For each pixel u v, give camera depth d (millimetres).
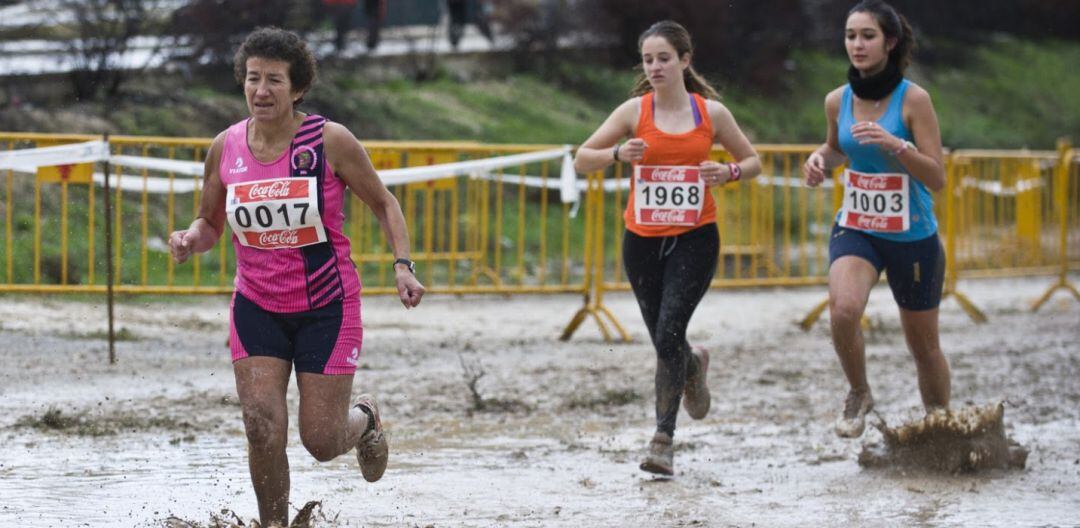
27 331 33062
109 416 23578
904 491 19188
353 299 14805
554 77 80562
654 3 81812
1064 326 41906
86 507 17172
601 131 21250
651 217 20812
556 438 23094
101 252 42250
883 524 17203
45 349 30719
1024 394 28297
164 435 22219
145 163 31469
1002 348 36125
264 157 14578
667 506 18078
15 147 46906
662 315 20344
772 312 45500
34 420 22953
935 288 20922
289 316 14617
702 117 20922
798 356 34438
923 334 21266
